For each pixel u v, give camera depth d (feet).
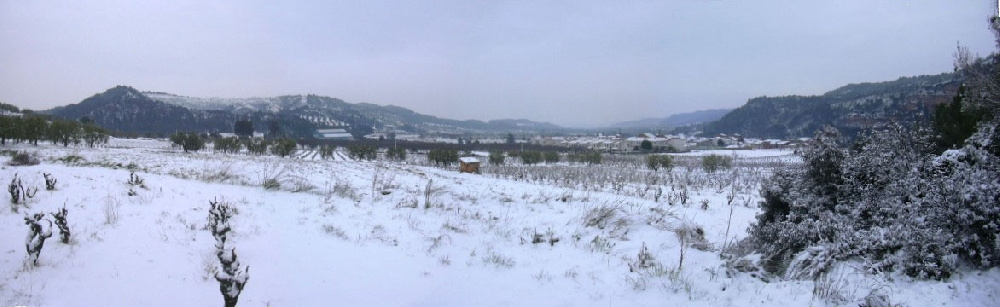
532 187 70.95
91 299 18.11
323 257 26.43
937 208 20.85
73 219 29.76
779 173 30.17
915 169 24.63
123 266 22.02
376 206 44.45
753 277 23.31
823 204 27.48
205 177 59.06
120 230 28.19
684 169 164.76
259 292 20.29
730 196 55.88
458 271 25.67
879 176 26.32
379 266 25.55
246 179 59.36
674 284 22.79
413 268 25.64
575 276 24.82
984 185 19.63
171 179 54.80
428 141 546.26
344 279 23.04
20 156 63.31
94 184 43.98
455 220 39.40
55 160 81.00
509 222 39.17
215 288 20.48
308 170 79.15
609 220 37.42
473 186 68.64
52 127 153.07
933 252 19.75
